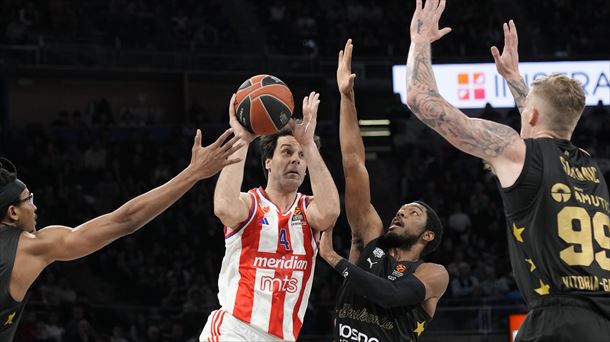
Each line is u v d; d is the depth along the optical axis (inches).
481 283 614.5
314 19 922.1
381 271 214.7
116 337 527.8
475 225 706.8
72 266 639.1
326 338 536.7
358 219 222.8
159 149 763.4
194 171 168.4
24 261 168.9
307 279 195.9
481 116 757.3
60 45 787.4
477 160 791.7
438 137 820.6
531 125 161.9
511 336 522.9
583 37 917.2
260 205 195.2
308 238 196.4
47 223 671.8
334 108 842.8
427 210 223.8
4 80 805.9
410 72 164.9
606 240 152.9
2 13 804.0
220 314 192.4
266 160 200.5
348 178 221.0
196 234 679.7
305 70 846.5
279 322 191.0
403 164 797.2
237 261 192.2
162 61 821.2
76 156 740.0
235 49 880.3
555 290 149.9
